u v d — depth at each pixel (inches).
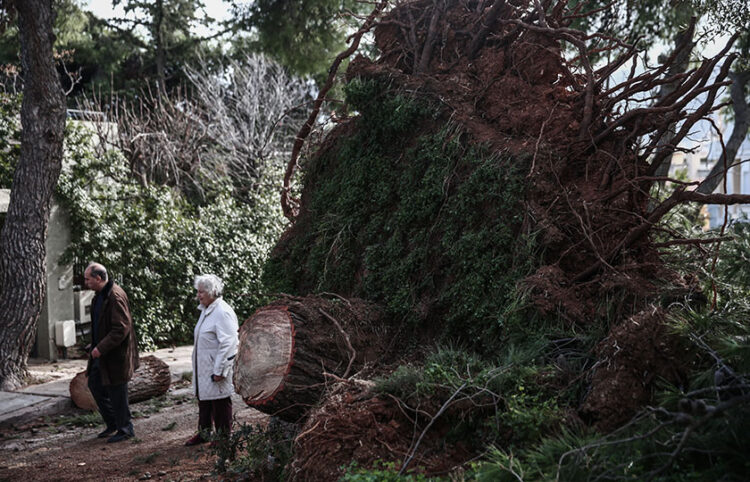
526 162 197.2
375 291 215.6
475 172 202.7
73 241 488.1
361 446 150.7
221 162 799.1
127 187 534.9
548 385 158.4
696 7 292.4
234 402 346.0
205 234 566.6
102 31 966.4
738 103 512.1
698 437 122.0
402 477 136.7
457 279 200.2
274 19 586.9
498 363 175.0
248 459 202.4
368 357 193.0
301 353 181.6
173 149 719.1
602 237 189.0
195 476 216.2
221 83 968.9
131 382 343.0
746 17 267.9
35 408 331.3
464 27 251.9
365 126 242.1
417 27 262.4
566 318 173.3
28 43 384.5
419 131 229.8
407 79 234.5
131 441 276.8
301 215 264.1
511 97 224.2
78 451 266.7
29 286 391.9
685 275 193.3
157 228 527.8
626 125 204.5
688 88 194.9
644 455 125.8
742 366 135.6
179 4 994.1
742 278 181.8
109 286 281.0
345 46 607.8
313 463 149.7
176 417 321.7
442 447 153.6
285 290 251.1
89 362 286.7
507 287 186.1
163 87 941.8
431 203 211.8
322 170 265.0
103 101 930.7
